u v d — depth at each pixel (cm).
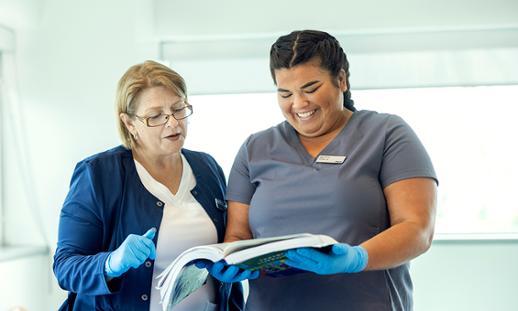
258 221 133
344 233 124
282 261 107
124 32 263
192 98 295
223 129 293
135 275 137
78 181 140
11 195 275
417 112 287
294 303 127
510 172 286
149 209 141
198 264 115
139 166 146
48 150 269
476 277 269
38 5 265
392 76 279
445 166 289
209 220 149
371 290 124
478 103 285
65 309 145
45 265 271
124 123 146
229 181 146
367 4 273
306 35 128
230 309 157
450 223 290
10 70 272
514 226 287
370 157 128
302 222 128
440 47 278
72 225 136
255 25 279
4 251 248
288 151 137
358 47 281
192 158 158
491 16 269
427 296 271
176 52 292
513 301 267
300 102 126
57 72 268
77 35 266
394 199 124
